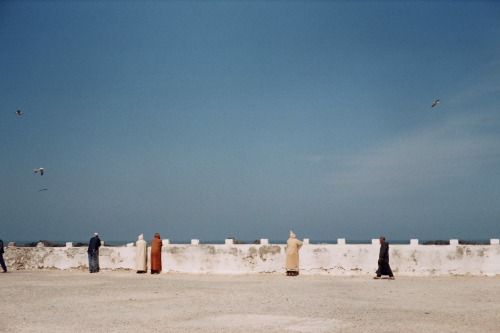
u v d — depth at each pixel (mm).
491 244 26594
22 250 33219
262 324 13836
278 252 28719
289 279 26219
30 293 20750
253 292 20734
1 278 27281
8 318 14977
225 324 13852
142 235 30891
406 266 27156
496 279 25375
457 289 21531
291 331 12906
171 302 18000
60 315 15438
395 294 19984
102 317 15039
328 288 22062
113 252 31344
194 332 12805
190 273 29609
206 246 29594
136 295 19969
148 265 30844
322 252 28062
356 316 15016
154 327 13469
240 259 29078
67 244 33281
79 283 24594
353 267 27656
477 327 13305
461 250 26750
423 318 14656
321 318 14711
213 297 19266
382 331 12859
